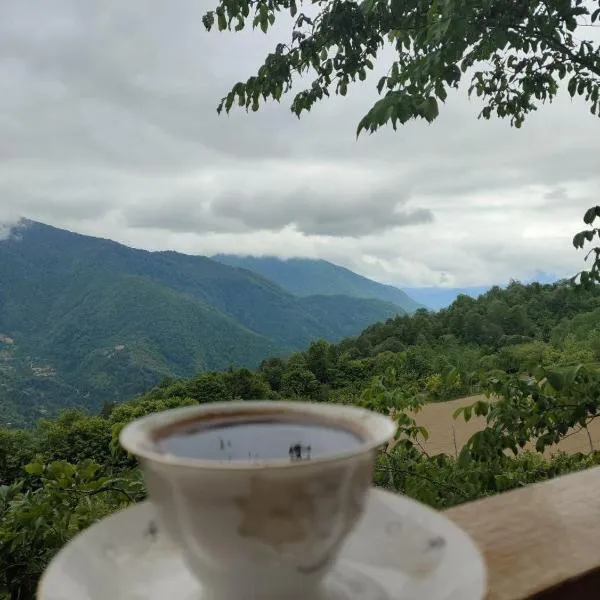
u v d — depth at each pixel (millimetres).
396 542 197
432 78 825
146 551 190
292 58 1213
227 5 1166
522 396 775
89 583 174
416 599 169
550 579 209
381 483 818
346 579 178
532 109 1474
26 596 511
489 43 1004
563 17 1049
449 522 203
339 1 1143
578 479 299
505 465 919
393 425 159
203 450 161
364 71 1245
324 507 150
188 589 172
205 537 150
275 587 157
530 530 245
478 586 168
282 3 1191
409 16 1078
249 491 144
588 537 236
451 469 839
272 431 173
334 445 161
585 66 1170
